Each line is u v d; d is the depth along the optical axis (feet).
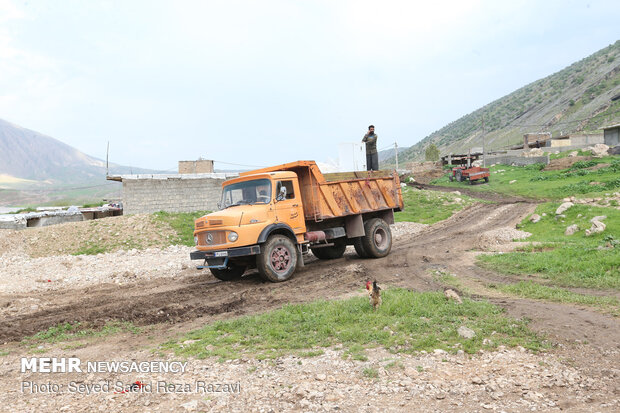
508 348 19.56
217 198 108.99
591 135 215.72
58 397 16.29
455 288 33.04
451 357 18.63
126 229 85.25
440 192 131.34
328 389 15.84
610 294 28.43
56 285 46.55
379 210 51.67
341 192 46.88
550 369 17.08
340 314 25.13
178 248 76.02
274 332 22.70
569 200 77.61
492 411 13.80
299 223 42.75
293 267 40.98
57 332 26.23
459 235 69.10
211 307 31.12
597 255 38.32
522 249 49.14
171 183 104.78
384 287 34.01
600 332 20.97
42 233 83.35
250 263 41.81
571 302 26.84
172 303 33.32
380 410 14.12
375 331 21.99
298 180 45.27
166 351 21.25
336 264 47.73
